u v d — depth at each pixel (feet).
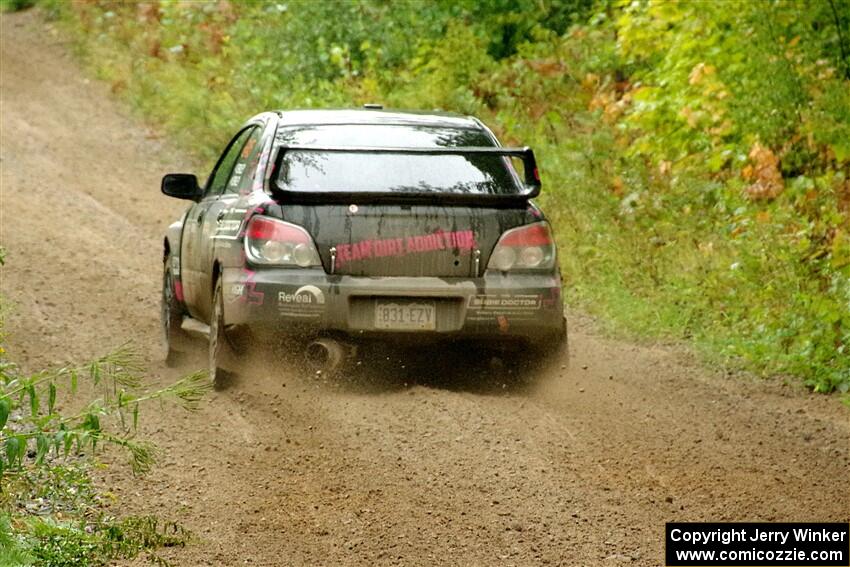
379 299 81.15
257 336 81.25
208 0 267.80
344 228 80.94
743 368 101.71
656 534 59.77
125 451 70.64
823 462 73.72
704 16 152.25
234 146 97.25
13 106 235.20
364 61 219.41
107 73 254.88
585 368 97.86
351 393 83.82
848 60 148.25
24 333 103.76
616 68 189.47
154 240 154.10
